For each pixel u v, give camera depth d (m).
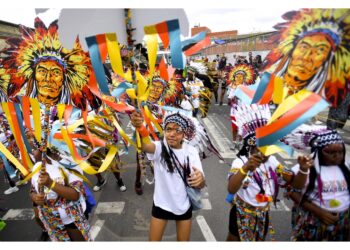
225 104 8.76
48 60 1.99
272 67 1.78
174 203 2.25
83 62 1.97
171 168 2.22
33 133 2.17
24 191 4.36
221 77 6.93
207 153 4.89
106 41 1.80
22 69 2.03
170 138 2.22
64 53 1.96
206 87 6.94
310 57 1.69
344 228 2.10
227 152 5.02
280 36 1.71
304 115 1.62
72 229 2.24
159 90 3.96
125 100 2.41
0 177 4.91
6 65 2.01
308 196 2.09
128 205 3.76
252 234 2.18
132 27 1.80
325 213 2.03
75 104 2.12
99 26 1.83
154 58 1.79
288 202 3.55
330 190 2.03
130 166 5.02
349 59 1.62
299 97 1.67
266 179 2.12
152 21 1.78
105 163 2.20
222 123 6.62
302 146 2.06
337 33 1.62
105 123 2.62
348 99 1.81
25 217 3.65
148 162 3.92
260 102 1.87
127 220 3.44
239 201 2.21
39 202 2.06
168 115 2.33
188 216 2.30
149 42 1.77
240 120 2.16
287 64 1.74
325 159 2.00
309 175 2.05
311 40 1.67
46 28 1.89
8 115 2.17
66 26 1.87
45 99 2.09
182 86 4.30
